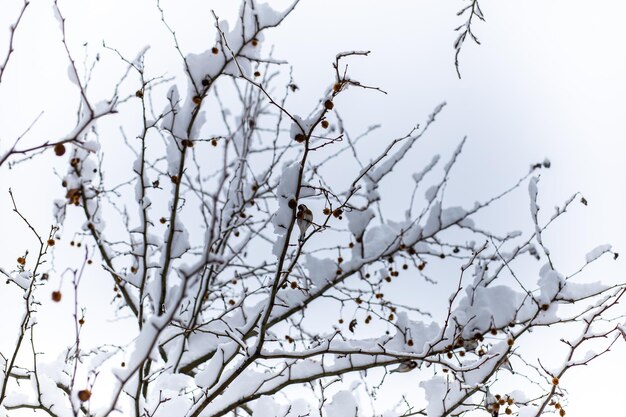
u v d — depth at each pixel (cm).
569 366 366
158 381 446
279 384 435
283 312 516
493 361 417
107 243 509
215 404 427
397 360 429
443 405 415
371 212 552
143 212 427
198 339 534
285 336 474
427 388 438
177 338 541
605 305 369
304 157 319
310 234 339
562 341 374
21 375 461
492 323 441
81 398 245
